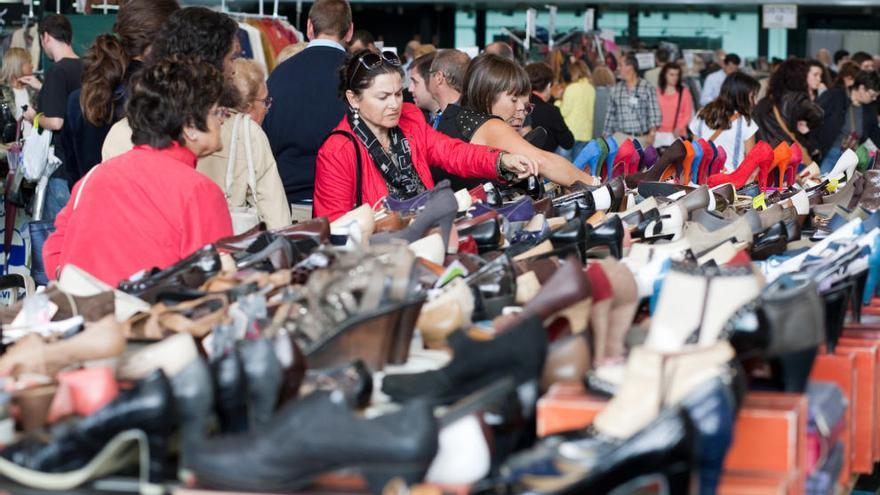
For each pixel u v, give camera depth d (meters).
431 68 6.36
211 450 2.04
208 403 2.11
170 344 2.31
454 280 2.94
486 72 5.48
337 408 1.98
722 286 2.51
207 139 3.61
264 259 3.13
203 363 2.12
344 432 1.96
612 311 2.80
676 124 14.80
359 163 4.74
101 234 3.54
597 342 2.72
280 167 6.08
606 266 2.78
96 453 2.09
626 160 6.78
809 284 2.56
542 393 2.48
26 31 9.54
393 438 1.94
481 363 2.26
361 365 2.32
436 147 4.94
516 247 3.60
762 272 3.46
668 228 4.25
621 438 2.09
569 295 2.60
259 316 2.58
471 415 2.09
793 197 5.08
